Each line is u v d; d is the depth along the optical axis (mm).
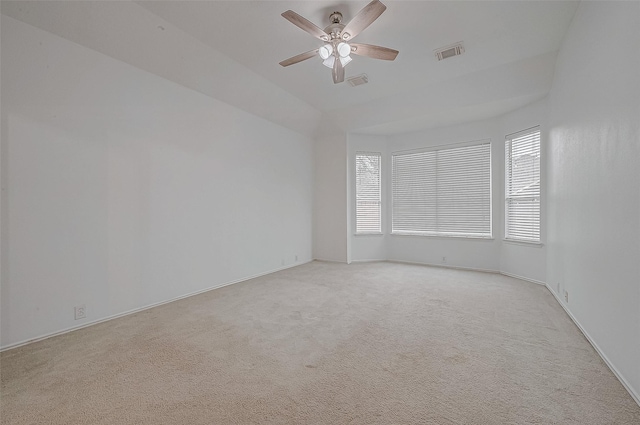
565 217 3045
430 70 3768
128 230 3037
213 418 1502
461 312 3021
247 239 4512
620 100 1819
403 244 5828
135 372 1933
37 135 2412
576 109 2674
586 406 1571
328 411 1549
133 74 3074
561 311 3023
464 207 5176
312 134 5898
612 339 1910
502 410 1545
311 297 3570
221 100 4070
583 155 2482
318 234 5996
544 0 2520
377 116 5055
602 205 2088
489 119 4867
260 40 3090
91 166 2750
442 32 2965
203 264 3826
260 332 2566
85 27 2562
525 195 4336
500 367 1970
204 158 3848
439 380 1826
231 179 4250
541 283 4039
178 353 2193
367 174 5949
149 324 2750
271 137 5000
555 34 3008
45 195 2459
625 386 1727
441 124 5176
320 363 2043
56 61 2520
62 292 2555
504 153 4684
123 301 2992
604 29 2057
